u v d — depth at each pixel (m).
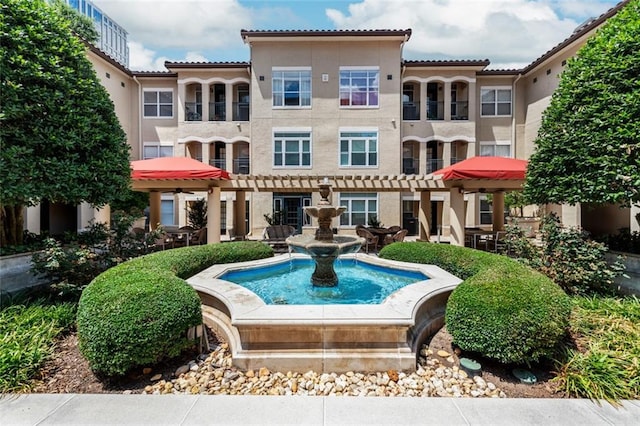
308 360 3.78
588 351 3.95
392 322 3.80
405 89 19.95
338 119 17.77
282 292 6.25
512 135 19.42
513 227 7.41
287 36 17.14
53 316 4.66
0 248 6.25
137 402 3.21
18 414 3.02
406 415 3.04
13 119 5.75
